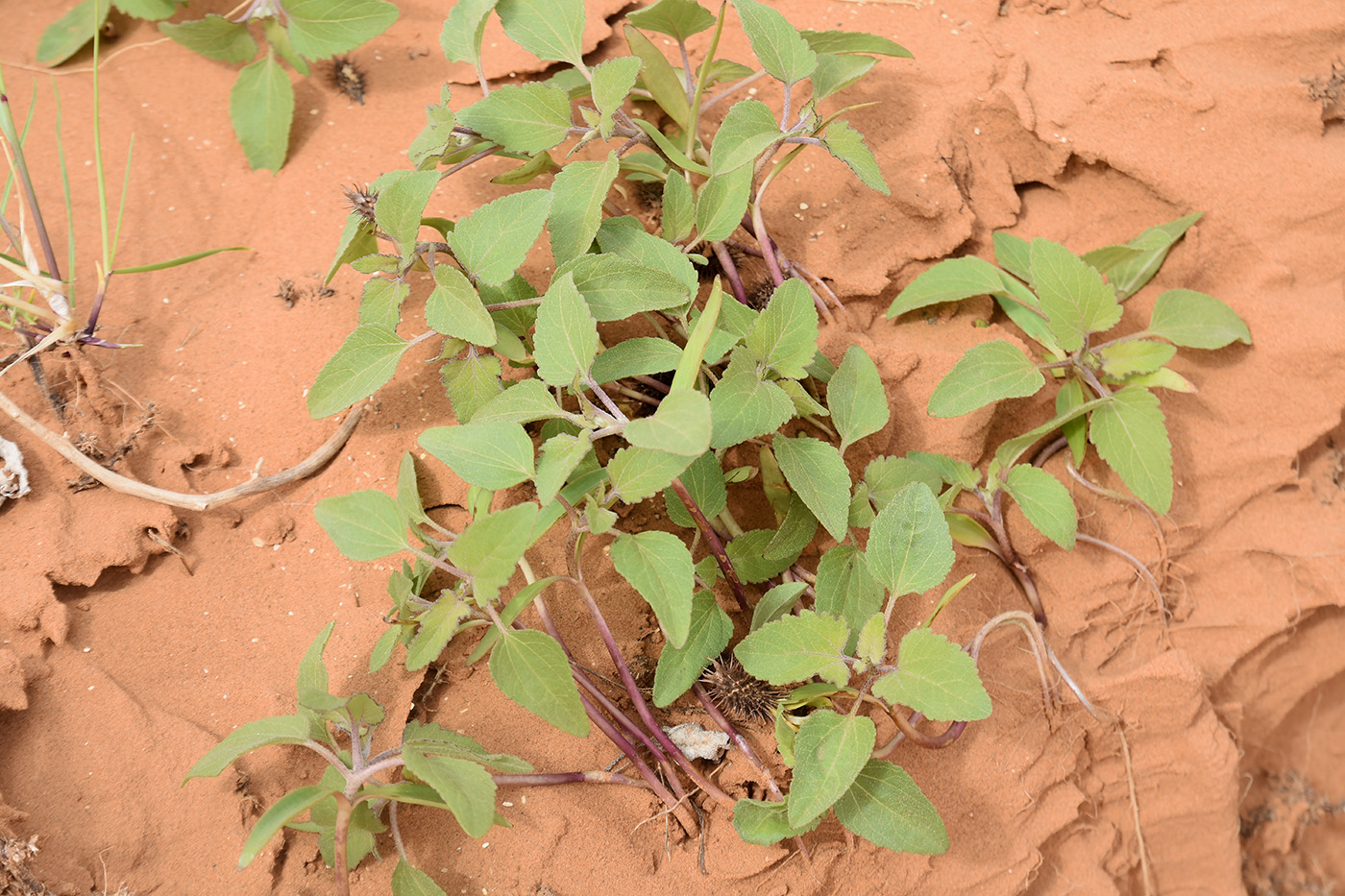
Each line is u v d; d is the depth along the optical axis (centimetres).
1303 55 72
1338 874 77
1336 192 71
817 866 64
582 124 71
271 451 66
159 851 62
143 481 65
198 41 70
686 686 63
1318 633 73
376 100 72
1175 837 70
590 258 63
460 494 66
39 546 64
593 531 61
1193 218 71
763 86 72
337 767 60
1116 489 70
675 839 64
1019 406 70
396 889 61
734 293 68
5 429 65
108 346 66
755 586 67
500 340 64
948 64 72
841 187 70
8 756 62
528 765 61
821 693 63
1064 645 69
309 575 65
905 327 70
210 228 69
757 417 62
